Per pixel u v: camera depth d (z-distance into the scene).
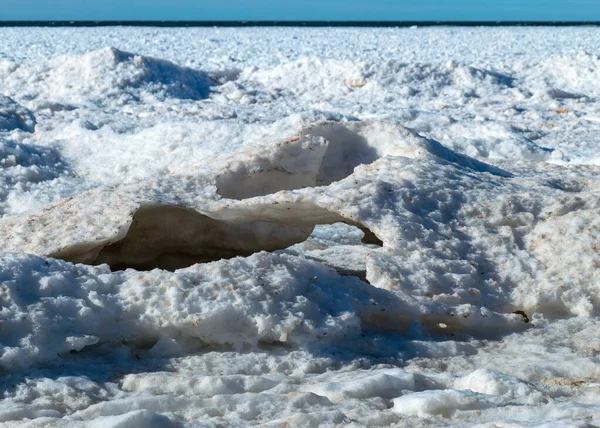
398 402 2.83
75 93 16.84
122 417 2.53
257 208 4.67
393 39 45.69
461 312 3.84
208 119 12.92
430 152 5.77
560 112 15.28
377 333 3.69
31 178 7.83
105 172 8.23
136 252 5.10
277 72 20.00
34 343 3.06
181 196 4.95
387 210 4.47
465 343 3.67
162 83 17.73
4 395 2.85
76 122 10.95
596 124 13.57
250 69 20.42
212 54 31.19
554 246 4.40
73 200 5.06
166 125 9.05
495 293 4.13
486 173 5.47
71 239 4.42
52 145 9.05
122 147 8.77
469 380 3.07
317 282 3.71
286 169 5.55
